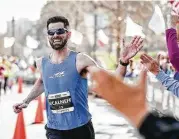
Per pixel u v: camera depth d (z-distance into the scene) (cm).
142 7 3856
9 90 2938
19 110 505
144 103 96
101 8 4209
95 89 99
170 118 94
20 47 7219
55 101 443
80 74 435
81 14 5497
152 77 1295
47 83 446
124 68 347
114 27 3556
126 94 97
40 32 6450
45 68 446
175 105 1160
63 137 449
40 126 1195
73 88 435
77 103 440
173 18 358
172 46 361
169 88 306
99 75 100
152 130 92
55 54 443
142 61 313
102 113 1470
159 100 1277
